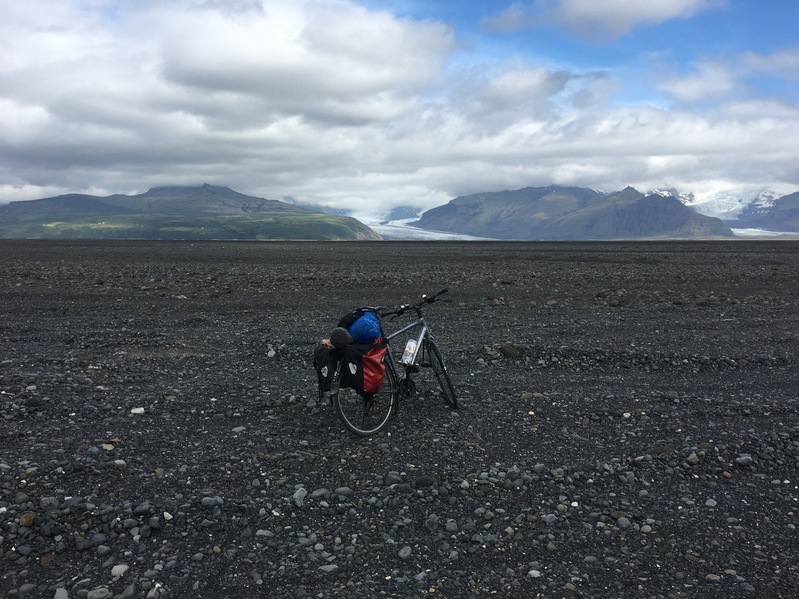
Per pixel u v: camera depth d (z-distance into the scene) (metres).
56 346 10.52
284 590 4.10
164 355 9.94
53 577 4.21
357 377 6.55
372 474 5.83
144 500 5.16
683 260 29.00
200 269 22.75
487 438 6.78
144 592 4.05
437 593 4.11
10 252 30.00
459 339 11.40
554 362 9.86
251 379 8.72
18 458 5.81
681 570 4.42
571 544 4.75
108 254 29.55
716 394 8.37
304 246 41.38
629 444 6.64
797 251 36.47
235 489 5.43
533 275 21.67
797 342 11.36
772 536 4.89
